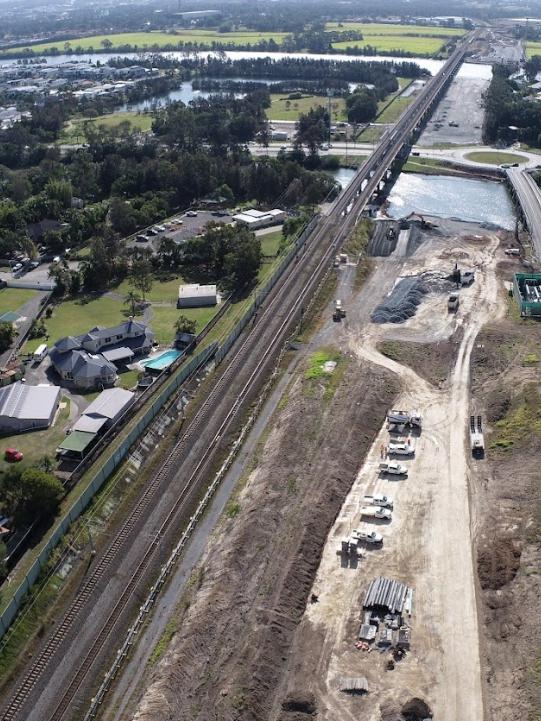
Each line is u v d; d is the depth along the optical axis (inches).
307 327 4768.7
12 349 4552.2
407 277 5511.8
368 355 4360.2
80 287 5551.2
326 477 3223.4
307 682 2309.3
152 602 2672.2
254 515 2967.5
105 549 2910.9
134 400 3919.8
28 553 2898.6
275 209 7391.7
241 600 2568.9
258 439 3624.5
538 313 4734.3
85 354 4239.7
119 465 3353.8
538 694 2146.9
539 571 2598.4
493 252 5964.6
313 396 3860.7
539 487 3024.1
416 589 2642.7
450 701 2220.7
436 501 3095.5
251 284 5536.4
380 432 3614.7
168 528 3014.3
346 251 5999.0
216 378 4153.5
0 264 6190.9
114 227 6722.4
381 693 2260.1
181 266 5989.2
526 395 3688.5
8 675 2402.8
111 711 2271.2
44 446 3582.7
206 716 2166.6
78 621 2591.0
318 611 2576.3
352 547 2827.3
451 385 3998.5
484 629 2466.8
